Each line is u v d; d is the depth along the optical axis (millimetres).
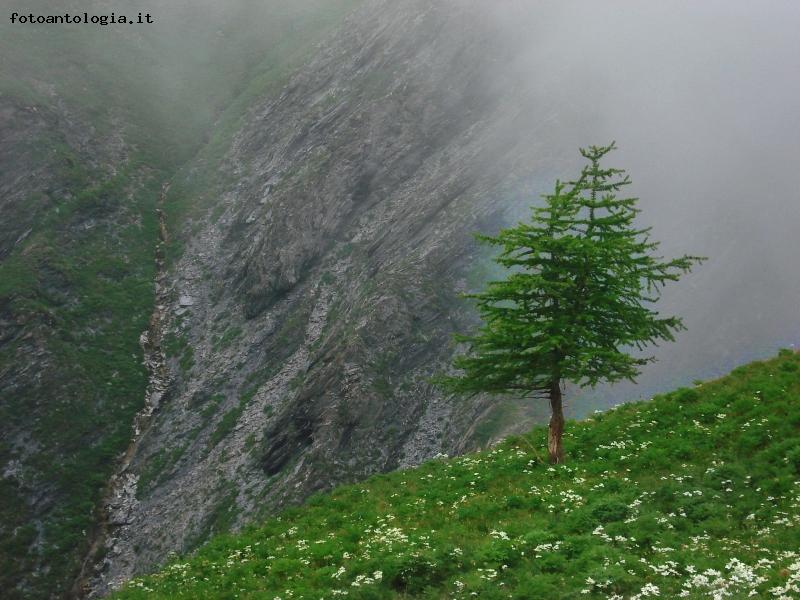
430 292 95875
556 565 17000
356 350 88875
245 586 20891
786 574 14242
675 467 23406
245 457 89625
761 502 18891
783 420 23562
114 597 23516
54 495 94250
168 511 88750
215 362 114062
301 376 98312
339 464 77688
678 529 18469
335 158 134500
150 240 148500
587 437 29422
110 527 90562
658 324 27312
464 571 17797
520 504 23031
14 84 167375
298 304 116125
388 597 17172
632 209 27641
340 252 122000
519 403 70000
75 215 144875
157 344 123188
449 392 29438
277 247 124375
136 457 101000
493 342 27641
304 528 26109
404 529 22891
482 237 28609
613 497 20969
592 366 27016
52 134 160625
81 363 113688
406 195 125688
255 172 158375
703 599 13797
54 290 125812
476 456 32219
